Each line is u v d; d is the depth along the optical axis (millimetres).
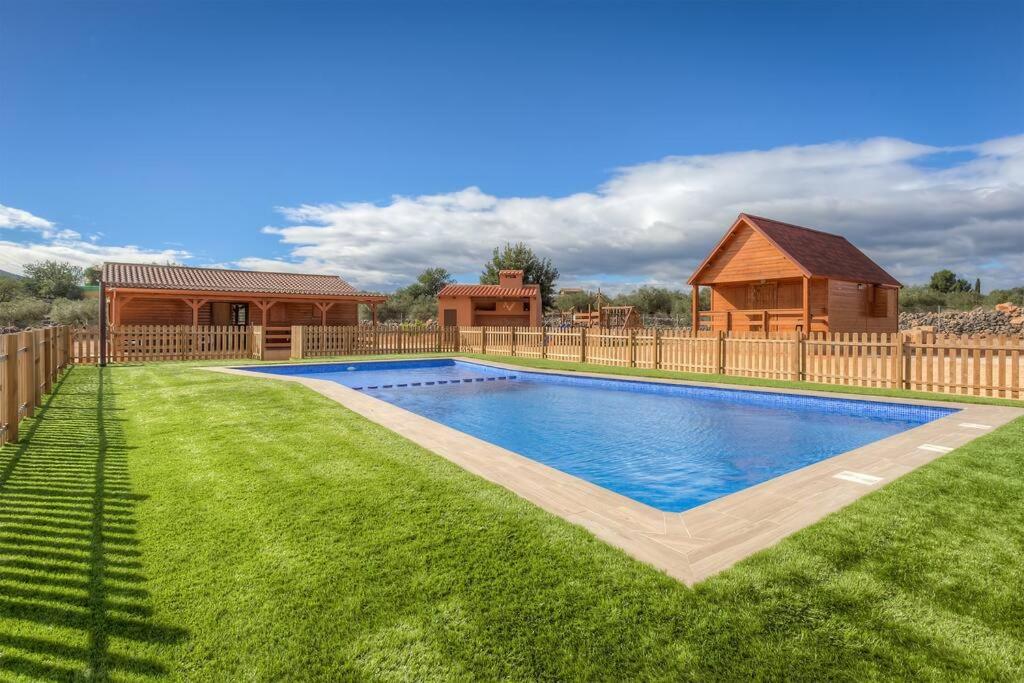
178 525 3777
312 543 3482
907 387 11586
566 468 7137
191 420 7566
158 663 2309
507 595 2840
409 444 6215
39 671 2232
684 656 2344
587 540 3543
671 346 15992
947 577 3020
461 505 4184
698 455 7785
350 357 21125
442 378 16844
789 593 2848
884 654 2348
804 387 11906
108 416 7883
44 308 40781
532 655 2363
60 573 3059
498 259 48812
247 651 2398
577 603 2762
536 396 13148
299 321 27469
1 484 4668
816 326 20234
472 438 6613
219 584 2957
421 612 2695
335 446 6094
